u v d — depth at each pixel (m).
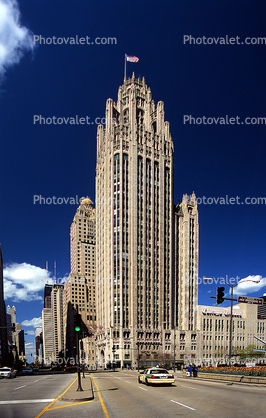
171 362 142.88
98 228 170.75
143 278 145.50
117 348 134.12
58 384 35.91
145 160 158.25
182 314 160.25
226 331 167.38
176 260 166.62
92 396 22.19
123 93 175.25
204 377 44.22
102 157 170.88
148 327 142.00
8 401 21.66
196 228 175.50
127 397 22.94
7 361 163.00
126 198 151.12
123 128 158.12
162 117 169.62
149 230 153.12
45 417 15.66
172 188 168.12
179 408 17.69
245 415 15.45
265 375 33.44
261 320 178.75
